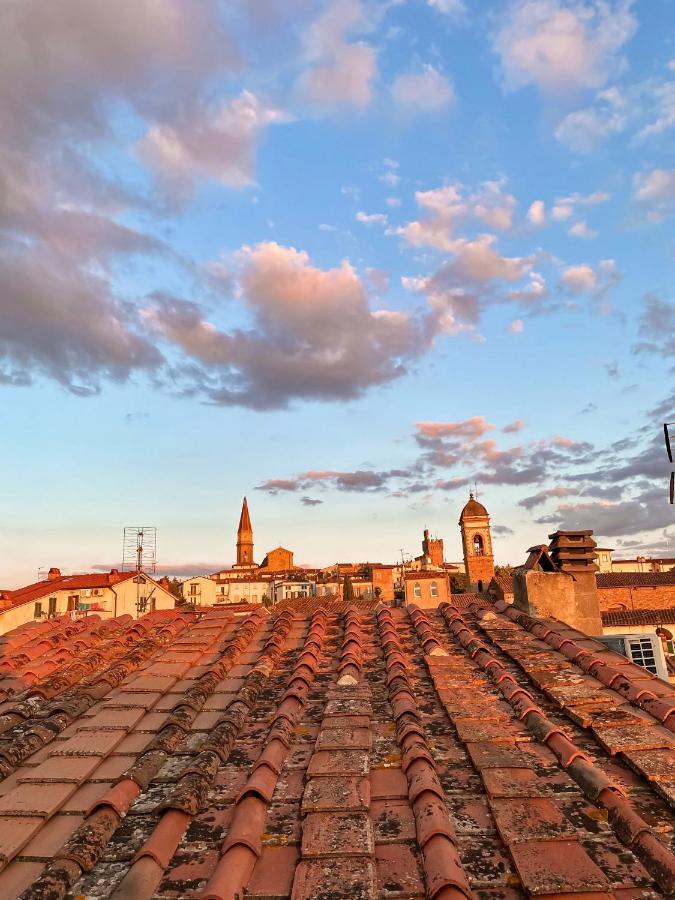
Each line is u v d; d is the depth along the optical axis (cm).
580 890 327
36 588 5388
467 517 7600
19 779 475
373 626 870
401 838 377
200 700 615
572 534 928
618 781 444
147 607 5547
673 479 933
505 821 387
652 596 5500
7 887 362
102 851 383
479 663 693
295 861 364
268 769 460
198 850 379
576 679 618
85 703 627
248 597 11162
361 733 518
